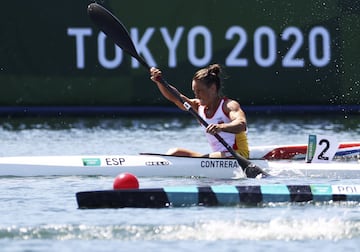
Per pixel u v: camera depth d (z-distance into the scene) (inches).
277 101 2632.9
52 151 1828.2
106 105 2588.6
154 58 2583.7
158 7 2578.7
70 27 2564.0
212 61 2605.8
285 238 1005.8
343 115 2610.7
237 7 2610.7
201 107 1501.0
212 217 1101.7
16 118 2541.8
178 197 1162.0
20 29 2551.7
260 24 2618.1
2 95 2561.5
